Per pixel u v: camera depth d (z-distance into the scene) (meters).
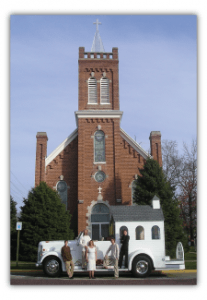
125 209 16.70
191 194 41.94
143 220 15.98
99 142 32.69
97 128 32.84
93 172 31.78
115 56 34.91
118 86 34.28
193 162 44.19
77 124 35.34
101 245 15.80
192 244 40.56
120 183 31.56
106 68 34.53
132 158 33.75
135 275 15.11
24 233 27.23
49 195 29.17
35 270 19.58
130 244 15.69
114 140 32.59
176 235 27.00
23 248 27.05
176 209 27.91
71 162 33.72
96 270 14.96
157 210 16.62
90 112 32.91
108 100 33.97
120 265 15.41
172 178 46.09
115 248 15.09
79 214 30.62
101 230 30.59
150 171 28.94
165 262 15.59
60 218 28.38
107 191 31.39
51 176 33.31
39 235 27.08
